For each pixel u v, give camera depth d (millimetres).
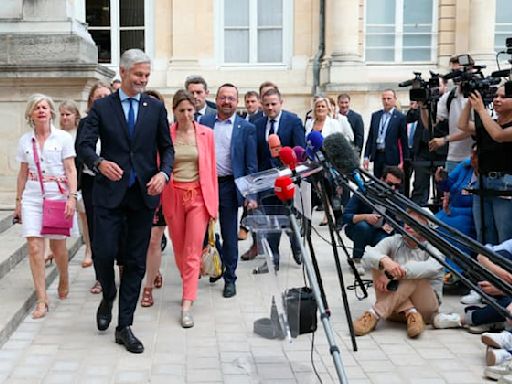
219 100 6887
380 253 5914
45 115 6023
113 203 5301
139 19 17312
